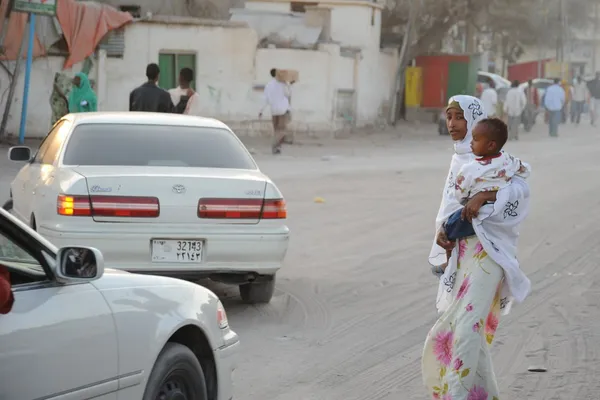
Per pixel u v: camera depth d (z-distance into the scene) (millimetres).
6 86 31906
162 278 6441
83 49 33250
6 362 4789
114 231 10414
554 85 48438
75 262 5379
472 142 7141
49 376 5051
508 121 45406
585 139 46969
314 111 42750
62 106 26391
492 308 7242
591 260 15117
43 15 30500
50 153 12109
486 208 7047
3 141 31172
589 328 10883
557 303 12125
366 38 47469
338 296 12422
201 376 6527
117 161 11219
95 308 5527
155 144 11531
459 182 7109
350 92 45625
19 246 5391
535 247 16219
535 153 36875
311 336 10406
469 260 7148
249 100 39406
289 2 47312
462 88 54625
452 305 7176
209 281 13273
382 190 23812
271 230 10898
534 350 9961
